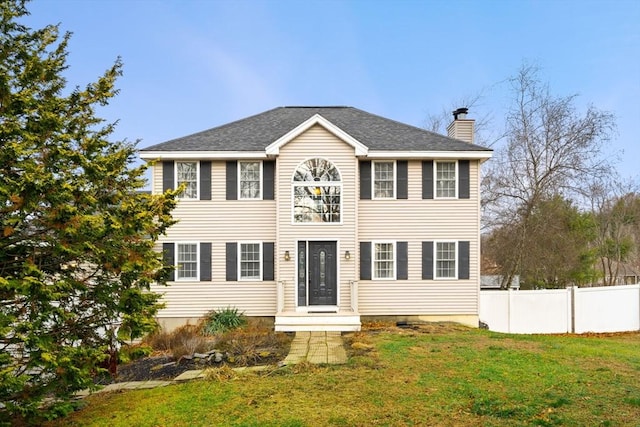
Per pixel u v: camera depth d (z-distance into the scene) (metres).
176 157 16.27
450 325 15.76
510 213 25.28
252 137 17.42
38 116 7.35
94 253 7.88
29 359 7.21
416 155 16.31
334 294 15.96
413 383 8.51
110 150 9.42
